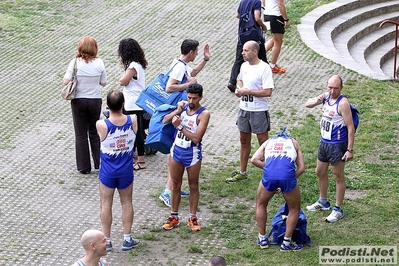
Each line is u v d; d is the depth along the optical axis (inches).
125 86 1278.3
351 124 1067.3
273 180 1001.5
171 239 1079.0
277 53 1701.5
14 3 2169.0
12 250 1045.8
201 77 1694.1
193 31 1977.1
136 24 2021.4
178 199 1097.4
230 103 1567.4
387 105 1537.9
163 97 1171.3
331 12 2159.2
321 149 1100.5
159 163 1337.4
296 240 1047.6
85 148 1277.1
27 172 1282.0
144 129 1314.0
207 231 1093.8
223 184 1242.0
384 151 1334.9
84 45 1248.8
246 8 1567.4
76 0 2215.8
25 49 1836.9
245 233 1093.8
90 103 1261.1
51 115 1503.4
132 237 1079.6
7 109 1517.0
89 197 1210.6
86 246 824.9
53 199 1196.5
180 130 1051.3
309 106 1113.4
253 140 1406.3
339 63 1776.6
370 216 1122.0
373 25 2194.9
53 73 1706.4
